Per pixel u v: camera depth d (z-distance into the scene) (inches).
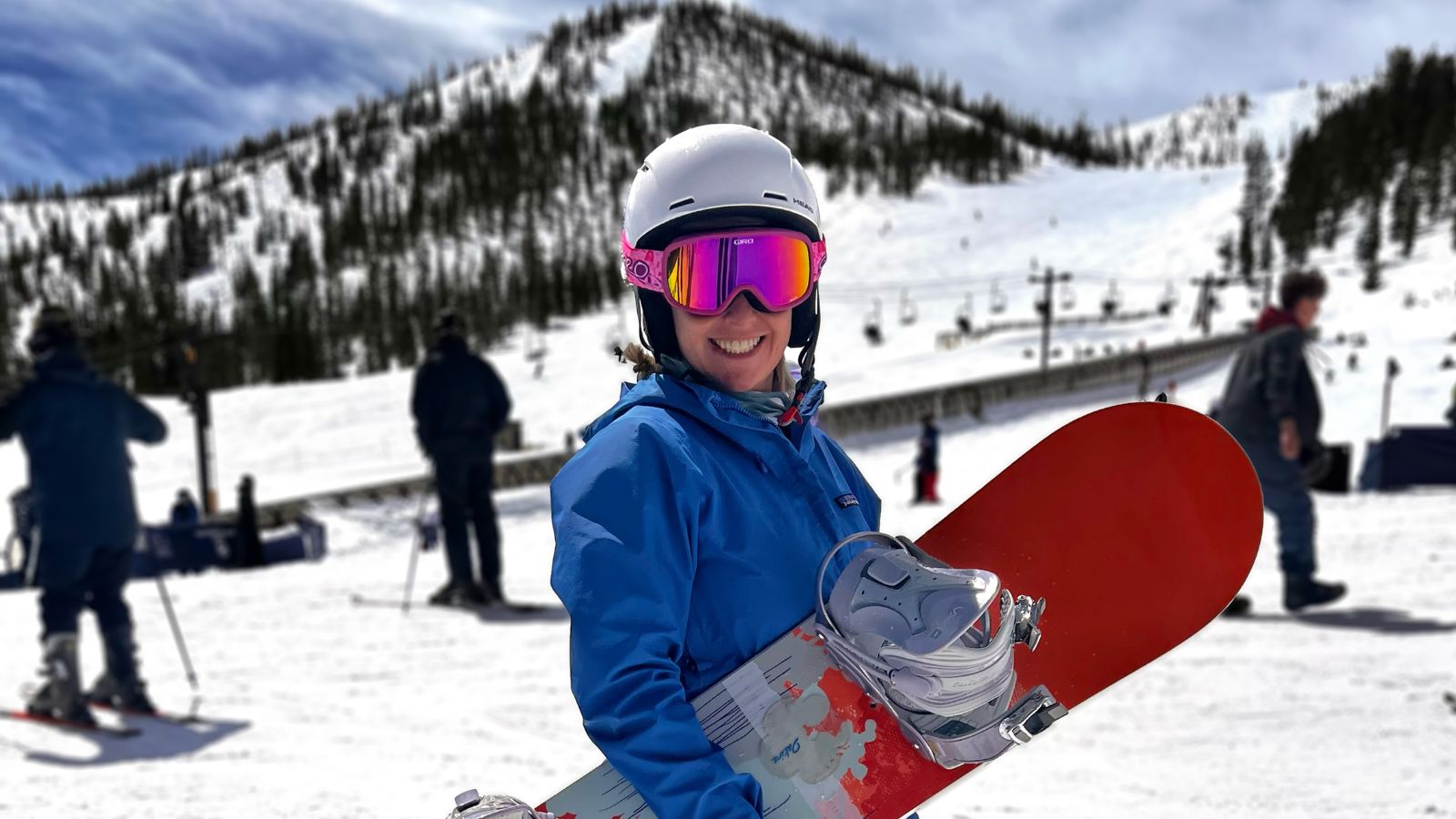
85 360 160.9
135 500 165.8
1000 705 41.0
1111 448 50.3
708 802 35.2
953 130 5826.8
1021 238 3924.7
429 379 259.4
